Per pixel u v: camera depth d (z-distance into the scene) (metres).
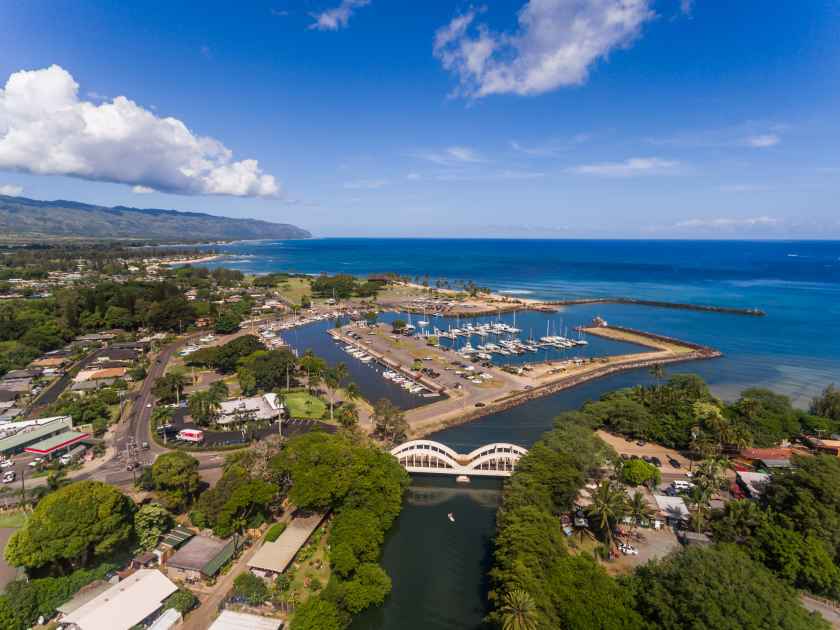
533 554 74.06
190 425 147.00
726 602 61.81
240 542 89.50
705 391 157.38
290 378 191.12
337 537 84.94
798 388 193.38
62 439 129.12
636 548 89.69
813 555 76.31
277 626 69.25
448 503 110.12
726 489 107.75
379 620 76.25
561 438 115.69
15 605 68.25
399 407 166.75
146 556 83.12
